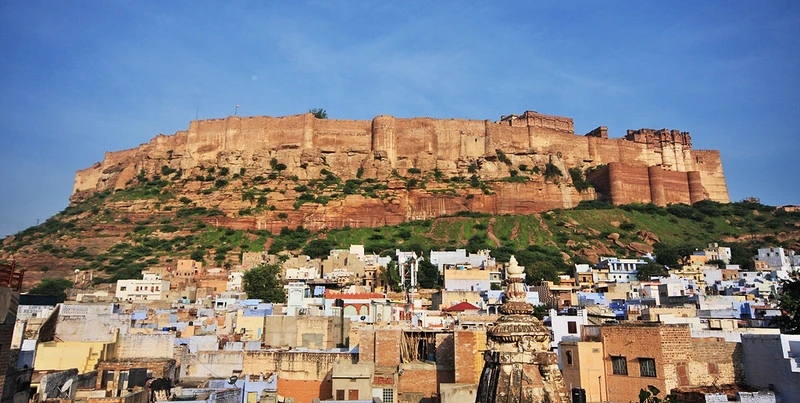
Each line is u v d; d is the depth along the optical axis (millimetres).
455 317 56906
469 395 29422
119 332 38938
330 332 50094
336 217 178500
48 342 36125
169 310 68500
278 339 49250
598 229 177750
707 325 42969
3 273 21203
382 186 188625
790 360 29359
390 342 36719
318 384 39562
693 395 27859
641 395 23562
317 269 131750
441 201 186875
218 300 85250
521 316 14031
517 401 12930
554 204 197250
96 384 30469
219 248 159250
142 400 27766
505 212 189375
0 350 20766
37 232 179875
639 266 129625
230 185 190375
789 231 182125
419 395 33438
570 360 33938
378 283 117938
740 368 32156
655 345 31906
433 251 144375
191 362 40688
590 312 57969
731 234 183750
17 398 24781
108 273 145750
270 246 162375
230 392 31203
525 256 144000
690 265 133250
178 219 177750
